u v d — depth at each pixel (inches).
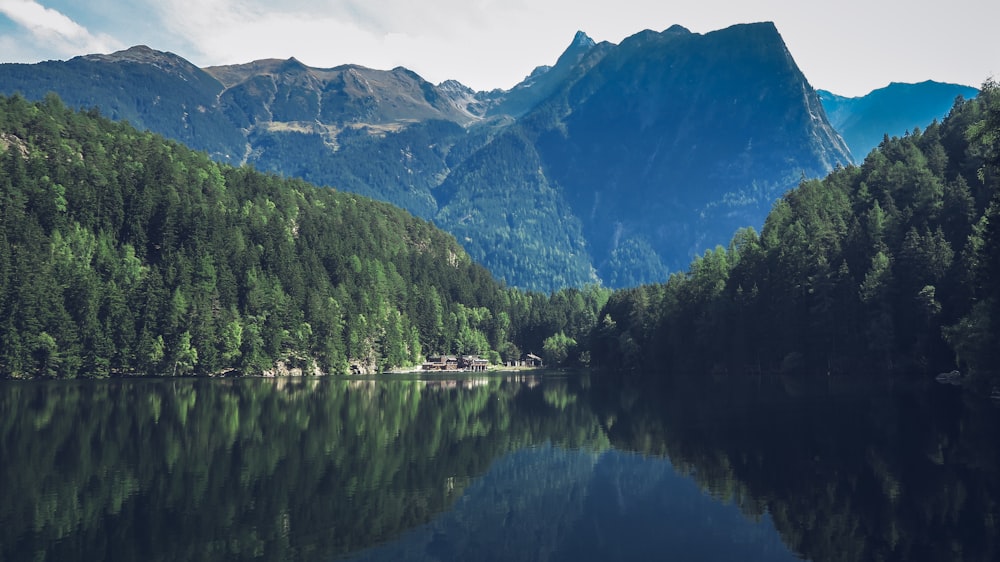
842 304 5457.7
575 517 1772.9
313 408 4126.5
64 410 3735.2
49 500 1855.3
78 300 6501.0
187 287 7253.9
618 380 6879.9
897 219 5551.2
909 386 4451.3
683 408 3897.6
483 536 1620.3
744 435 2844.5
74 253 6879.9
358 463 2415.1
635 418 3575.3
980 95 6643.7
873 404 3590.1
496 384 6688.0
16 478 2102.6
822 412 3380.9
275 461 2417.6
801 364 5792.3
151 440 2800.2
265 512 1779.0
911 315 5073.8
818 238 5816.9
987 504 1715.1
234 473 2209.6
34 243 6476.4
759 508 1795.0
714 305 6614.2
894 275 5201.8
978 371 3494.1
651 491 2026.3
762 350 6176.2
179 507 1807.3
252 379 7037.4
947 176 6008.9
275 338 7628.0
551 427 3341.5
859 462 2215.8
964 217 5236.2
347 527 1674.5
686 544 1545.3
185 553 1460.4
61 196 7377.0
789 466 2218.3
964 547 1425.9
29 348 6087.6
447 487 2092.8
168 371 6958.7
